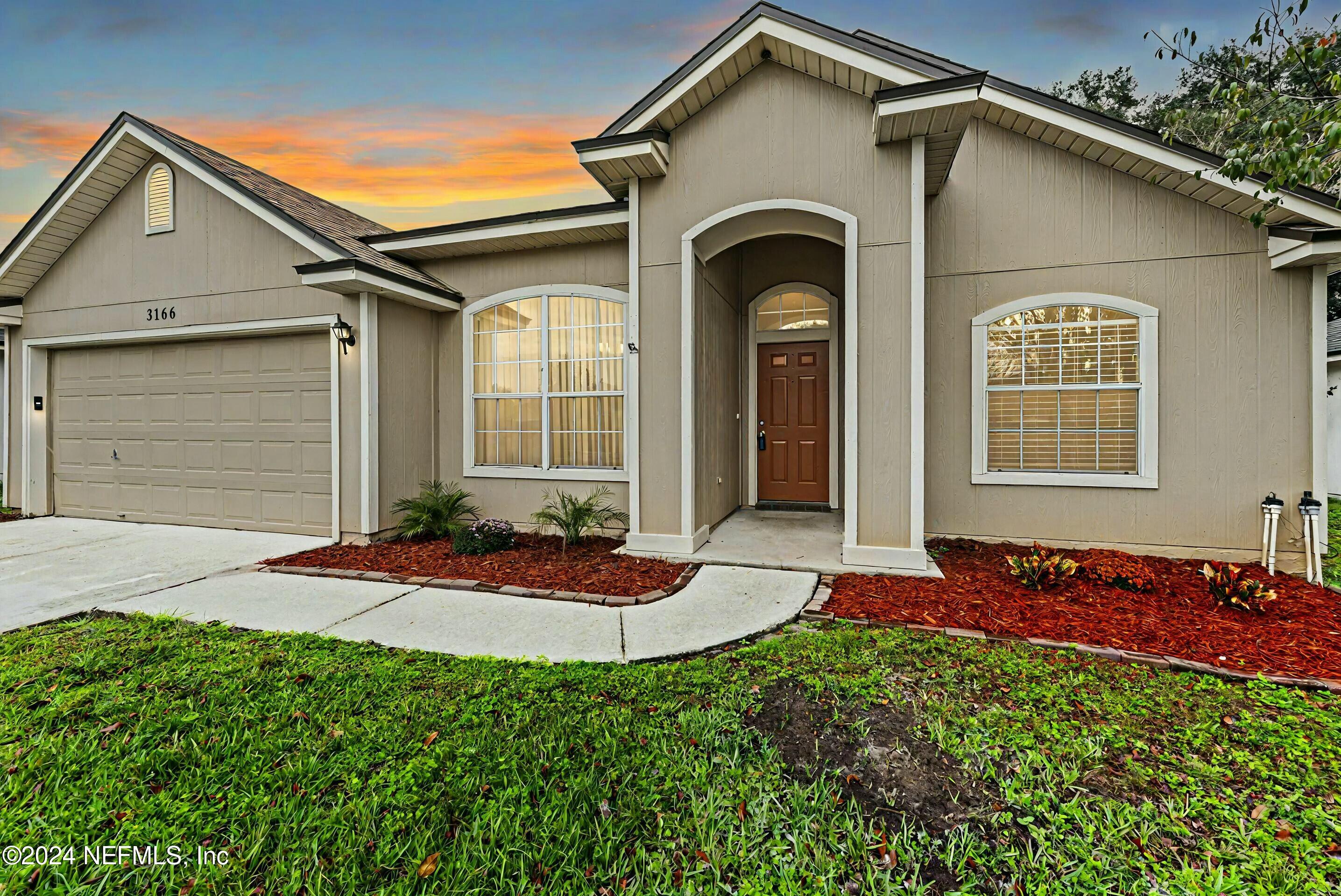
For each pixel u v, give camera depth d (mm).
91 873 1615
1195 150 4676
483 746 2209
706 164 5145
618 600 4074
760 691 2697
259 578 4711
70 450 7680
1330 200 4430
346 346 6012
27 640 3295
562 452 6465
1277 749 2199
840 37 4465
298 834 1759
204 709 2512
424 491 6656
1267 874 1593
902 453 4680
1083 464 5480
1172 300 5137
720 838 1757
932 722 2375
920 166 4555
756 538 5918
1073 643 3250
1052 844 1720
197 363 6930
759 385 7895
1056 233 5438
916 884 1569
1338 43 3582
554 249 6414
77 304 7387
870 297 4703
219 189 6449
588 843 1727
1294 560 4828
